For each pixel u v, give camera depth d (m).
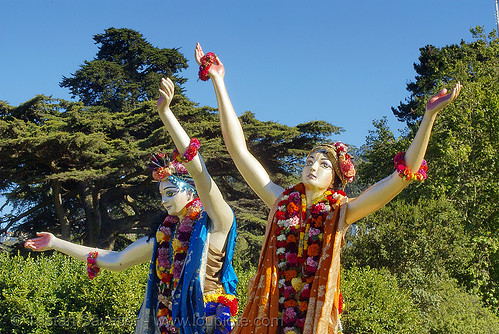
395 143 32.56
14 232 34.06
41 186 33.25
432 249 18.95
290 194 5.44
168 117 5.83
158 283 6.28
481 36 30.36
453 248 19.25
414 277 17.78
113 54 45.62
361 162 34.50
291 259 5.19
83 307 11.71
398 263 18.91
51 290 11.88
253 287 5.29
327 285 4.92
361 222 19.72
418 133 4.79
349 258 19.31
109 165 30.59
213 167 29.97
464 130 26.42
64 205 34.75
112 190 33.69
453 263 19.81
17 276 11.69
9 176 31.19
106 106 43.09
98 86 43.50
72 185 33.94
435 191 25.38
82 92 43.69
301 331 5.04
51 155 30.28
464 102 26.84
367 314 13.33
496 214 25.45
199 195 5.98
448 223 19.72
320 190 5.40
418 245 19.02
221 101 5.69
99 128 31.56
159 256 6.24
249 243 29.00
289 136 30.34
